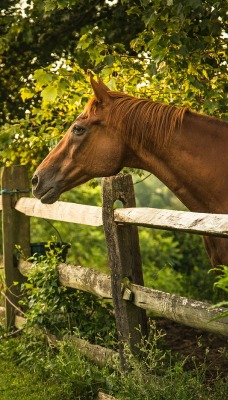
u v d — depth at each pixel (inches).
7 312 304.3
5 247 305.3
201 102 281.3
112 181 202.2
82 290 238.1
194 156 199.9
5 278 305.9
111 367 217.3
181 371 187.3
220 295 418.9
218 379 190.9
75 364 219.5
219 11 249.3
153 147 205.3
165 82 271.9
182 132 201.5
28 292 277.7
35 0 364.5
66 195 566.6
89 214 228.5
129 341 201.8
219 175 197.2
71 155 216.7
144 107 206.2
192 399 178.2
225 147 199.0
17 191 305.9
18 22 385.1
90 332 241.0
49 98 271.3
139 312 203.9
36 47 413.4
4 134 311.0
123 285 201.8
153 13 251.0
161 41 248.2
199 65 265.3
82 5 388.2
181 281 495.8
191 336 294.5
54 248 270.2
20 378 245.8
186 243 524.7
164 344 245.0
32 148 316.2
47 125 318.3
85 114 214.1
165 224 172.1
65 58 418.0
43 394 224.8
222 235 149.9
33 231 567.5
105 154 210.5
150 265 529.3
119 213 198.8
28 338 270.2
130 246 204.4
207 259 490.6
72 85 280.8
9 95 423.8
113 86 265.3
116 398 196.2
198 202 204.2
